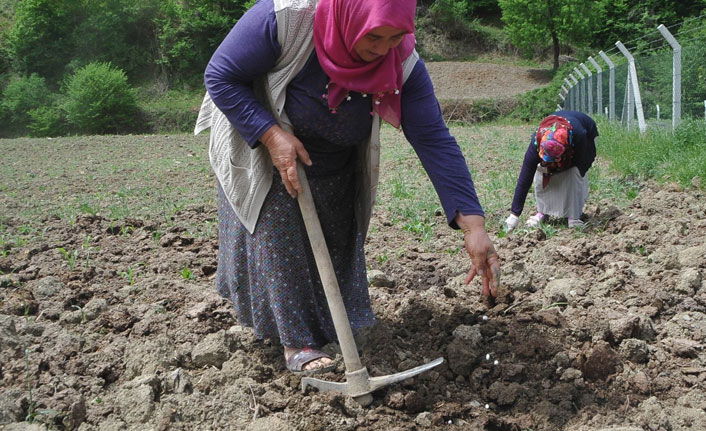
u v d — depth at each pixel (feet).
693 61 40.70
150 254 17.48
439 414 9.59
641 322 11.88
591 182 26.66
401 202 24.57
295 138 9.61
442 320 12.16
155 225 20.33
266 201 10.14
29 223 21.24
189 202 25.48
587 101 70.13
